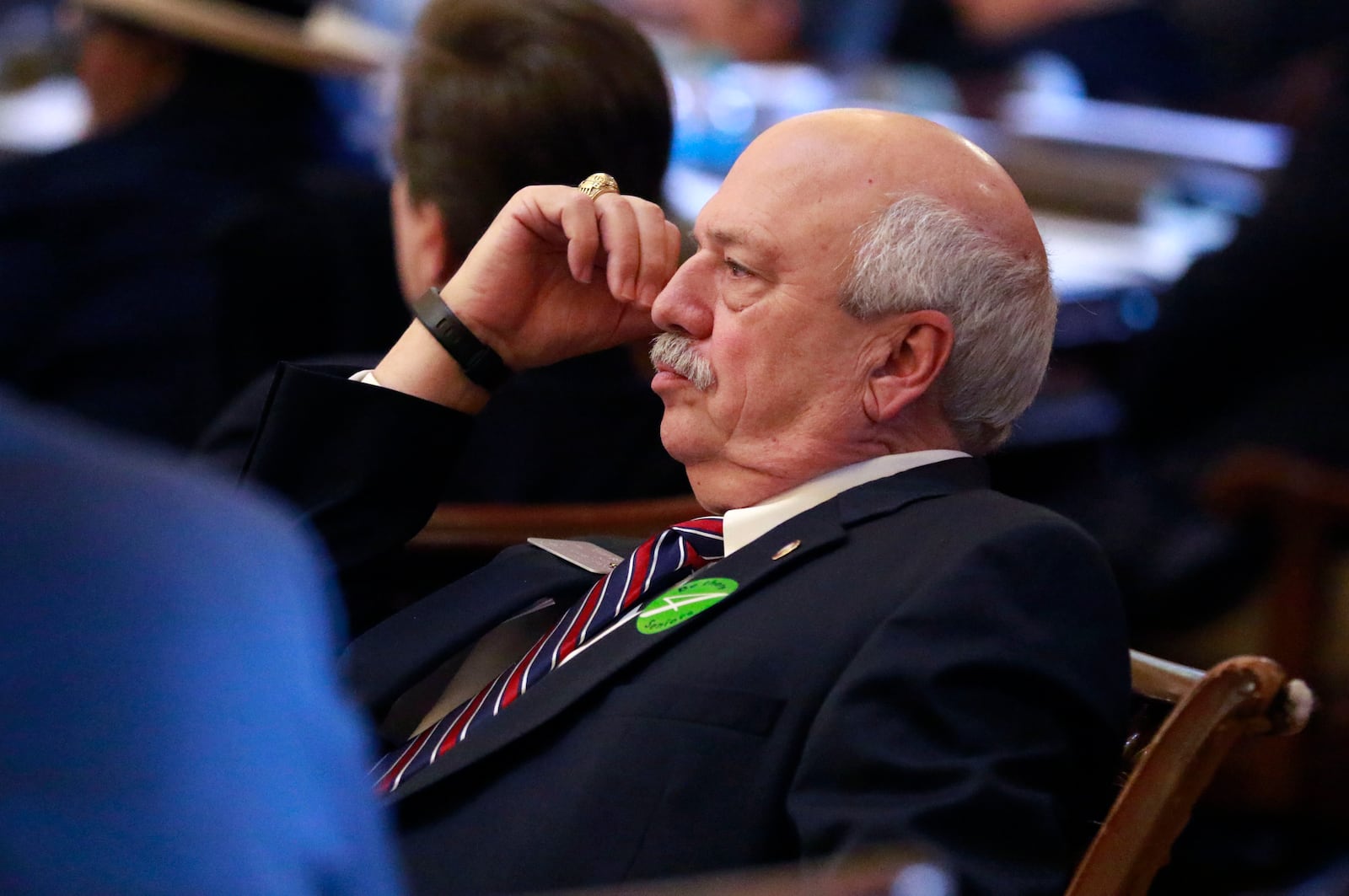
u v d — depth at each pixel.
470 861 4.54
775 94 15.82
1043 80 17.92
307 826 2.39
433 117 6.58
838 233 5.01
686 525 5.27
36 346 10.95
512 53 6.45
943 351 5.04
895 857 2.49
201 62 11.18
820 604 4.64
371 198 10.01
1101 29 18.75
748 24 18.53
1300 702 4.77
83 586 2.27
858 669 4.29
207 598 2.34
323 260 9.91
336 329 10.05
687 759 4.42
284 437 5.66
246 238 9.80
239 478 5.83
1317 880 9.32
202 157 11.10
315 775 2.45
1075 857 4.68
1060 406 11.48
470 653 5.74
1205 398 10.59
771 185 5.10
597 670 4.74
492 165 6.51
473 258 5.79
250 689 2.35
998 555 4.52
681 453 5.30
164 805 2.24
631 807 4.39
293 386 5.67
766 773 4.38
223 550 2.39
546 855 4.39
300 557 2.52
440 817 4.70
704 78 15.72
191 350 11.00
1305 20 16.55
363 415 5.66
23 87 16.78
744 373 5.12
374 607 5.81
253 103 11.30
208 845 2.26
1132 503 10.20
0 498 2.28
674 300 5.21
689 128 14.19
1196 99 18.17
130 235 10.90
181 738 2.27
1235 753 8.59
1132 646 9.55
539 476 6.89
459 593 5.75
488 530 6.27
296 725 2.41
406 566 6.42
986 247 5.04
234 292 9.91
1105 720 4.44
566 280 5.86
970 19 19.58
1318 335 10.17
